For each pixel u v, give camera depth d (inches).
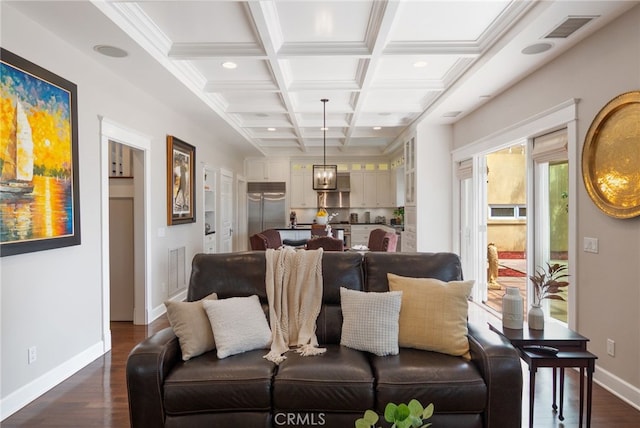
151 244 172.4
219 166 285.1
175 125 199.0
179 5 107.6
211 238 262.7
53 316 108.3
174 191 193.5
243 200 370.0
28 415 93.3
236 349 85.2
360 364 80.2
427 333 87.4
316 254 103.8
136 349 77.5
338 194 382.0
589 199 111.6
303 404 74.7
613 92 102.0
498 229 316.2
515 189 312.7
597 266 108.7
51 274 107.5
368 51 133.8
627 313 98.6
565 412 94.0
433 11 111.6
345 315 93.9
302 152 369.1
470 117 206.4
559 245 140.0
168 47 131.5
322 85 172.2
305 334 94.0
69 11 95.9
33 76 98.1
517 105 154.5
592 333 110.9
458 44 132.3
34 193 98.4
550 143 134.6
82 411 95.3
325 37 128.6
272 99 202.5
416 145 237.0
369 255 105.7
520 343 85.2
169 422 74.8
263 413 75.6
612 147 101.7
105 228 133.9
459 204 228.5
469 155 205.5
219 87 171.8
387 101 207.6
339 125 249.3
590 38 111.1
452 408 74.4
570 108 118.7
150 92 163.8
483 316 179.3
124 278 173.8
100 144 130.8
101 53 121.8
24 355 97.7
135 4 105.9
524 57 128.1
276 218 370.0
